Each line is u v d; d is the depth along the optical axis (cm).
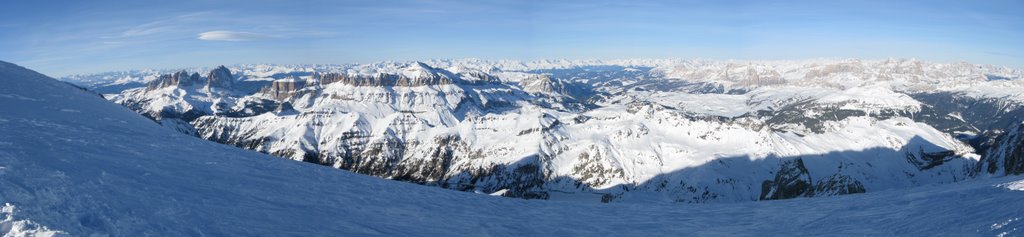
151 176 2900
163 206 2277
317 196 3397
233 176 3506
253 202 2800
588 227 3669
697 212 4484
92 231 1767
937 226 2620
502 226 3409
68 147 3378
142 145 4303
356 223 2816
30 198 1905
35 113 5772
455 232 3039
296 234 2338
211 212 2375
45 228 1675
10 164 2341
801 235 3134
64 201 1981
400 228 2900
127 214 2038
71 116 6225
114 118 7000
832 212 3775
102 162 3023
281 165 4662
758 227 3597
